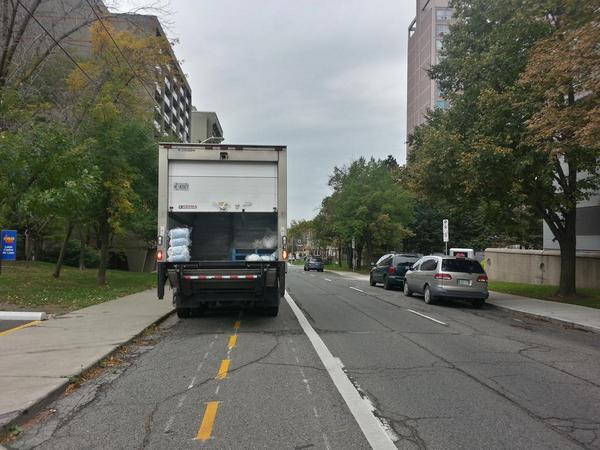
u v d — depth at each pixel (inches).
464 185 724.0
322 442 190.4
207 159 469.4
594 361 338.3
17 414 208.7
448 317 558.3
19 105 725.9
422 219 2463.1
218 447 186.1
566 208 698.8
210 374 291.9
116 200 847.7
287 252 470.6
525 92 606.9
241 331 440.1
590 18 513.7
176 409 229.9
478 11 729.0
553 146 534.3
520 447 185.8
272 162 477.1
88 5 863.7
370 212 1822.1
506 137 608.1
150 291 824.9
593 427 207.3
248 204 472.1
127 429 205.0
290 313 564.4
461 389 262.2
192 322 493.4
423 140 860.0
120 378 284.8
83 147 597.0
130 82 1001.5
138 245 1750.7
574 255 751.1
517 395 252.7
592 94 485.4
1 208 557.6
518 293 825.5
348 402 238.7
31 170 556.7
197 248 512.7
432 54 3865.7
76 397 249.0
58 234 1258.6
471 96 722.8
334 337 410.9
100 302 625.3
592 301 694.5
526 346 390.3
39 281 864.3
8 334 394.9
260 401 240.7
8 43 761.6
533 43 626.8
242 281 455.2
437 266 688.4
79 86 970.1
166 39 1008.2
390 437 195.2
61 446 188.1
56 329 419.5
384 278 984.3
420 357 339.3
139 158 903.7
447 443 189.3
